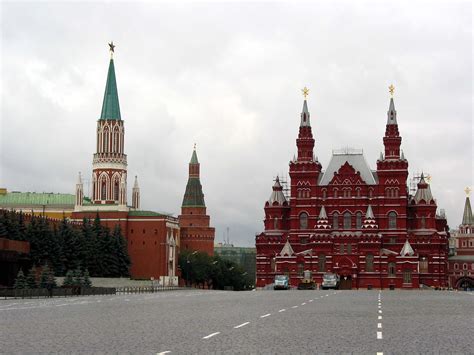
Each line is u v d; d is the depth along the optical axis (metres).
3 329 39.94
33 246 158.38
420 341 33.84
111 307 65.75
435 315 53.09
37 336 35.91
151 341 33.78
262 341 33.78
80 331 38.84
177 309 61.81
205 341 33.81
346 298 90.38
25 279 113.94
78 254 178.88
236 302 77.12
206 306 67.50
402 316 51.81
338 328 40.84
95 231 196.00
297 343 32.94
